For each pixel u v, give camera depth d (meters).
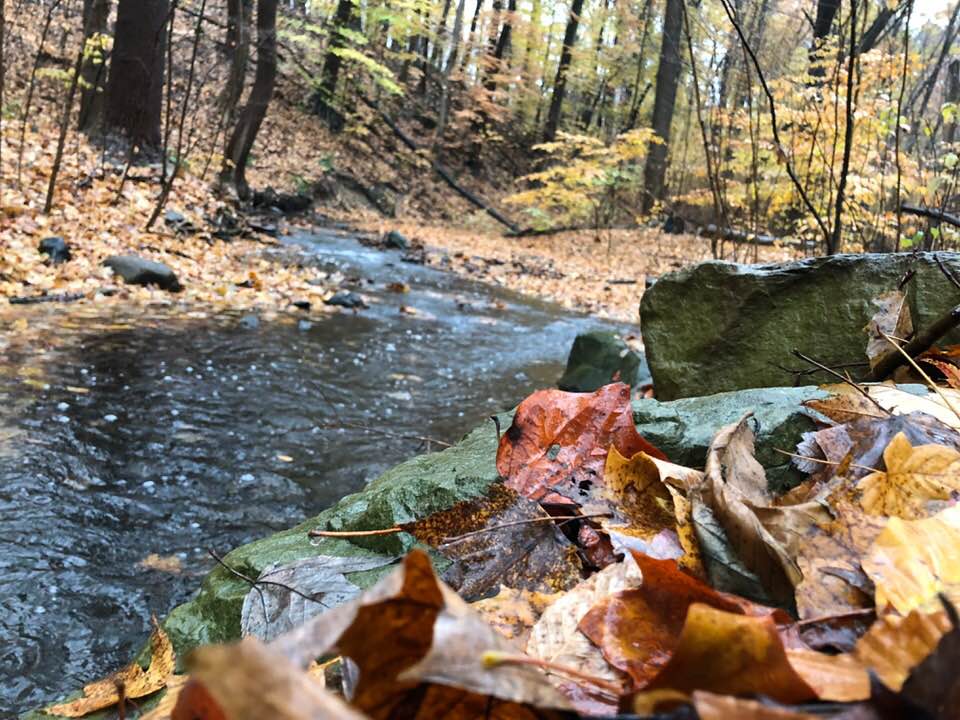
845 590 0.99
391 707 0.66
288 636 0.55
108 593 2.64
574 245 17.94
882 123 6.29
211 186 13.21
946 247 5.00
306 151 20.02
